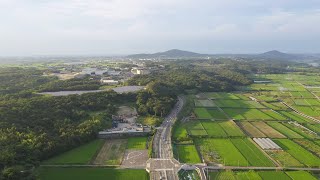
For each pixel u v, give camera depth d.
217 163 148.62
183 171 139.25
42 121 170.38
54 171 133.25
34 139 146.88
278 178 133.62
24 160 128.62
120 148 163.75
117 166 140.25
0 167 116.81
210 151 164.50
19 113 172.38
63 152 154.12
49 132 162.88
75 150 158.50
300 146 176.25
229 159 153.88
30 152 136.25
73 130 169.25
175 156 154.50
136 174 132.38
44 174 130.12
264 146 173.75
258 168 143.88
